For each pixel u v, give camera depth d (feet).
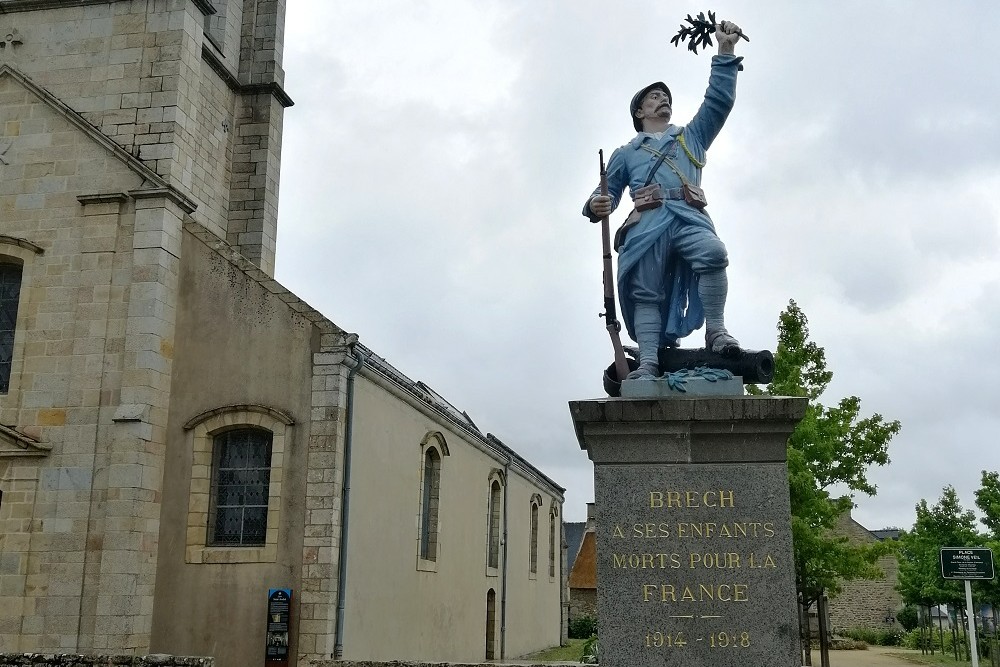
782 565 29.71
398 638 76.38
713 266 33.01
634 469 30.89
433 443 87.86
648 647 29.58
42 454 67.31
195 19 77.97
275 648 62.08
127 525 64.69
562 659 120.78
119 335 69.00
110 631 63.05
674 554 30.12
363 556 69.15
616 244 34.78
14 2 77.66
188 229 72.33
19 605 64.85
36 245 71.67
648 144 35.37
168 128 73.51
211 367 69.10
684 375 32.04
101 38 76.28
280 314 68.90
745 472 30.50
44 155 73.82
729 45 35.06
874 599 200.23
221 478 68.03
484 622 107.14
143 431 66.28
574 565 195.93
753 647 29.27
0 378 71.72
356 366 68.85
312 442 65.87
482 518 107.76
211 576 65.00
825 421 85.15
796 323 88.48
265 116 89.86
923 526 126.41
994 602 118.62
